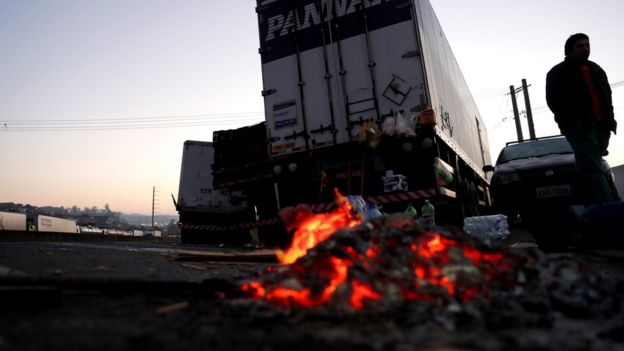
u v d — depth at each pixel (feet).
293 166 24.90
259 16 26.66
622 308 6.40
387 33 23.21
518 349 4.90
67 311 7.52
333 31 24.61
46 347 5.18
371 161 23.53
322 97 24.45
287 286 7.57
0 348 5.11
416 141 22.06
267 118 25.84
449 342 5.20
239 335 5.82
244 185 32.83
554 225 20.83
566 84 15.07
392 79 22.82
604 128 15.35
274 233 30.86
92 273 12.61
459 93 37.09
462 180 29.81
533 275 7.47
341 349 5.12
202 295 9.07
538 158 23.86
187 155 45.03
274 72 25.90
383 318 6.41
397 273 7.52
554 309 6.56
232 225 43.16
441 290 7.11
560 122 15.35
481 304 6.67
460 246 8.56
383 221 9.45
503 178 22.17
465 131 37.01
